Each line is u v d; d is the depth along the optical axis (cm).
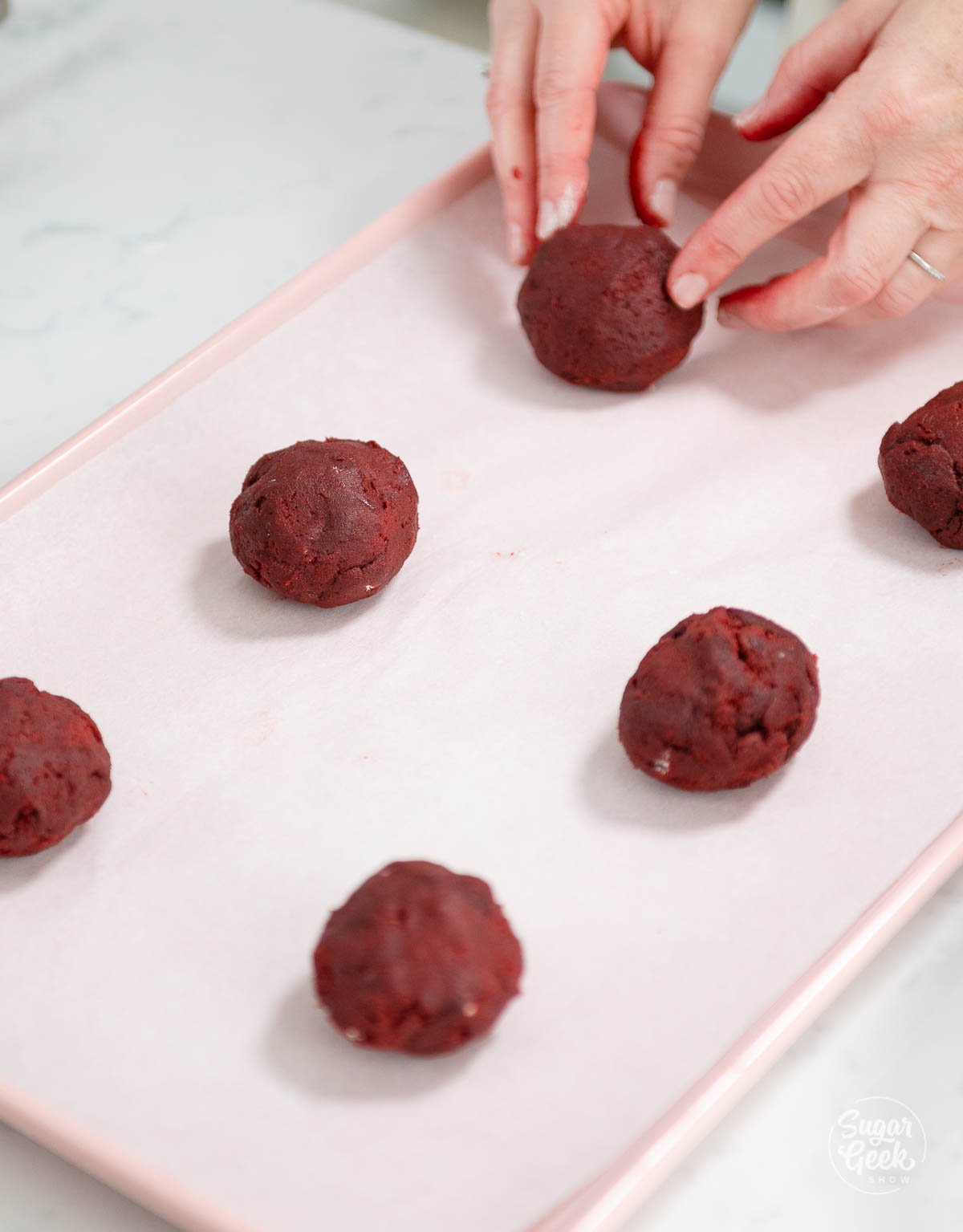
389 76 89
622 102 79
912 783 61
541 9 76
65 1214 55
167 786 62
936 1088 57
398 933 55
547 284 72
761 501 69
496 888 59
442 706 64
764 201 70
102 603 66
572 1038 56
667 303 72
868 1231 55
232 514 67
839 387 73
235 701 64
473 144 86
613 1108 54
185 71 90
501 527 69
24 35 91
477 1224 52
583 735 63
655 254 72
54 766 59
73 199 83
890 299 72
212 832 61
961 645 65
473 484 70
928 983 59
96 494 69
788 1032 55
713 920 58
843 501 69
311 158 85
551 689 64
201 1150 54
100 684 64
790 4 90
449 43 92
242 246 81
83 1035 56
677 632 62
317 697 64
